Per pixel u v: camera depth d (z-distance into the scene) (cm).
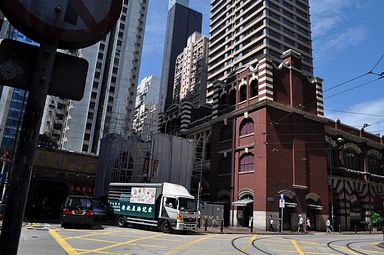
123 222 2727
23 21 267
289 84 4200
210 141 4875
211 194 4400
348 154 5022
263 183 3669
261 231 3378
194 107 5672
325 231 4009
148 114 12300
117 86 10862
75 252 1265
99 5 296
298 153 4003
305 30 10306
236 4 10831
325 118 4391
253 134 3962
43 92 271
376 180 5197
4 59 271
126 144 4109
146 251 1399
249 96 4175
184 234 2422
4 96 2770
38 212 2702
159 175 3672
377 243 2438
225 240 2098
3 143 4128
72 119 9331
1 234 244
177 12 15938
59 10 280
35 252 1198
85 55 9962
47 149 4322
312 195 4038
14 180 253
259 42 9600
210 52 11594
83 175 4484
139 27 11744
